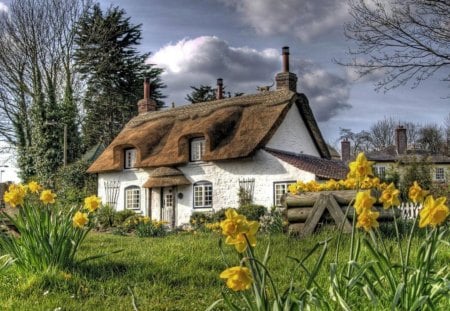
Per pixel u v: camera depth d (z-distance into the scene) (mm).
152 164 27953
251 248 3305
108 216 21812
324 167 26469
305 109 28297
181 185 27406
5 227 8570
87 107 42656
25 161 33594
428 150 56750
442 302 3812
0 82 35750
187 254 8008
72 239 6566
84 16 41531
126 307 5309
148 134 29672
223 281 6355
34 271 6219
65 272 6230
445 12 14938
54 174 31531
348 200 9891
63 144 32781
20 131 36344
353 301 3928
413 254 6730
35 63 36031
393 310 3264
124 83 44844
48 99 34000
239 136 26062
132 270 6844
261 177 24797
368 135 68750
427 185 28766
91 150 39250
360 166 3850
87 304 5363
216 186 26188
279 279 6059
